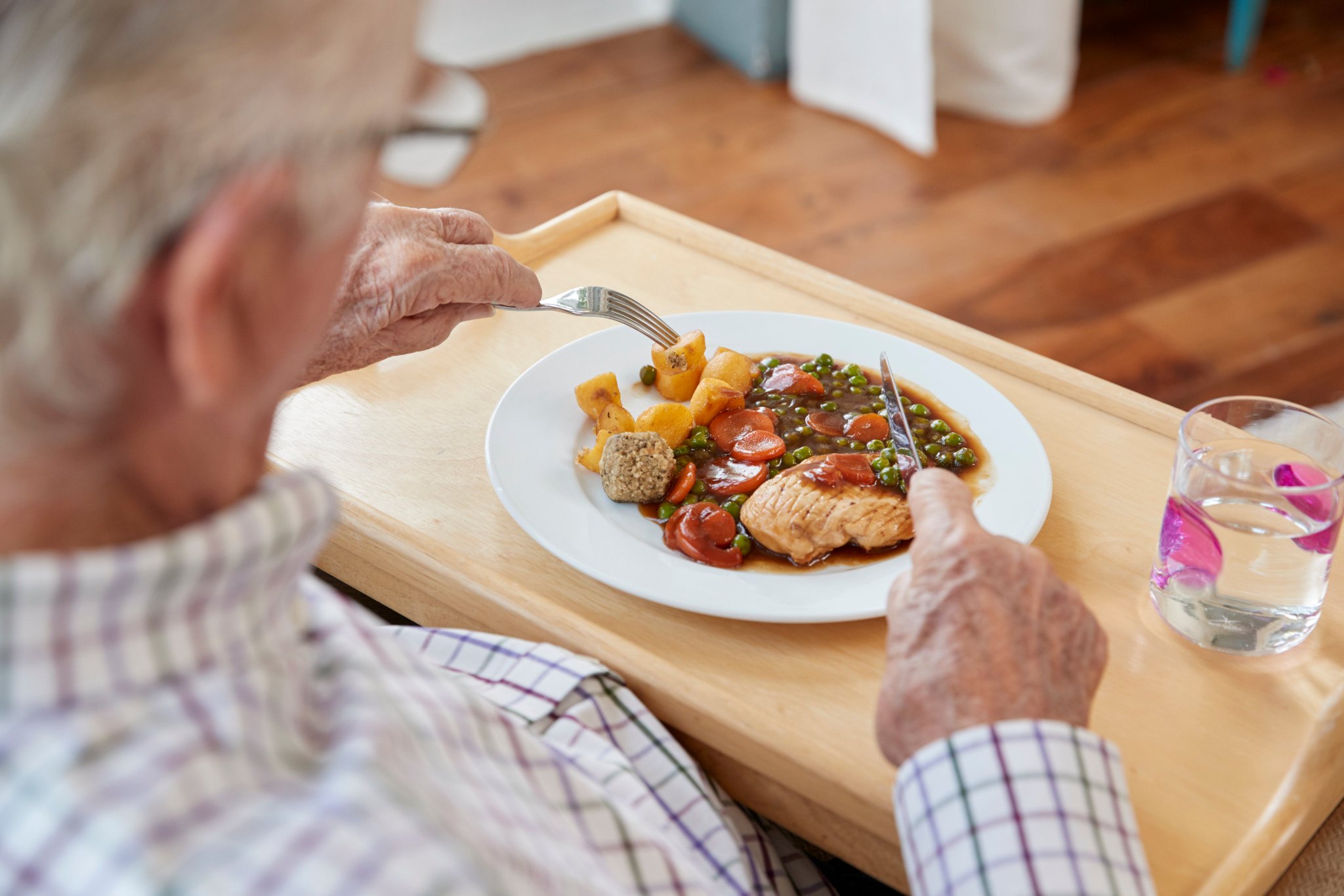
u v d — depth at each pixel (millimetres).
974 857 498
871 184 2619
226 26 312
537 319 1055
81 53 299
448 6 3137
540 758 508
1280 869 611
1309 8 3297
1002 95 2809
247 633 396
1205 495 704
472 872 371
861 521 785
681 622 750
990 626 551
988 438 886
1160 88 2947
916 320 1035
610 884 477
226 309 342
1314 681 717
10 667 343
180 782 351
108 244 311
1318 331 2176
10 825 345
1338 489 668
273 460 873
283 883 341
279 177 333
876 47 2709
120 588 349
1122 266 2355
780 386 956
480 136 422
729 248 1131
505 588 751
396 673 466
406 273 826
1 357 322
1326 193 2561
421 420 927
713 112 2898
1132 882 500
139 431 364
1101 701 702
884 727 559
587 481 865
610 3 3307
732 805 714
